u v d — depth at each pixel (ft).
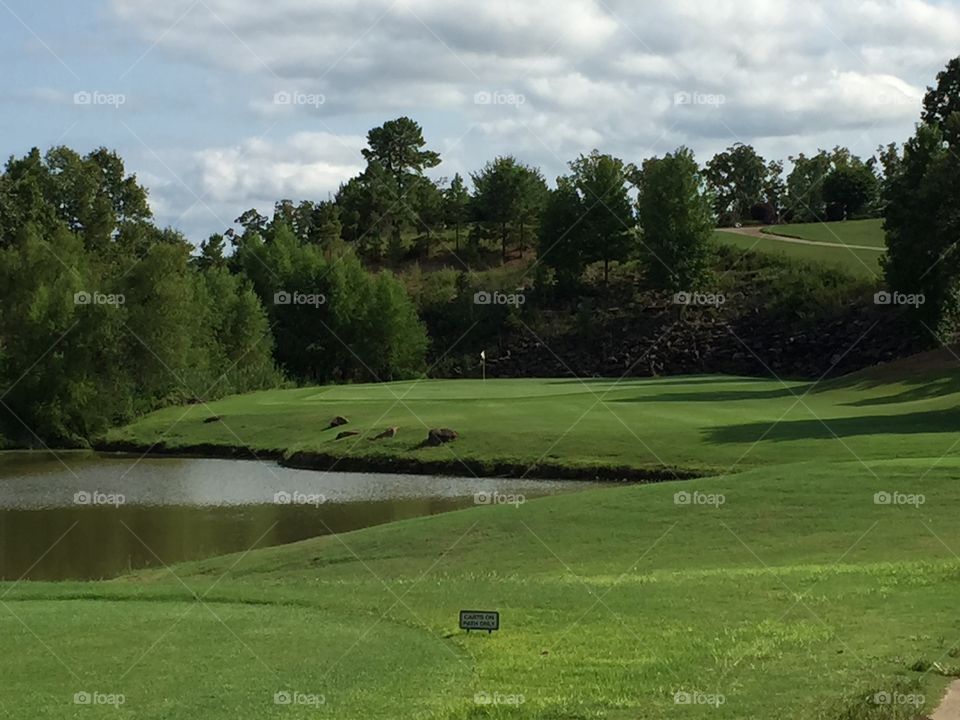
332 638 56.65
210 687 47.09
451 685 46.55
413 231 479.82
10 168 381.60
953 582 65.31
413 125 548.31
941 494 99.50
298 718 42.34
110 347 243.40
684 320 378.32
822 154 538.06
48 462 203.72
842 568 74.02
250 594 72.79
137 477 174.70
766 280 388.57
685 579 72.59
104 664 51.49
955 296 273.75
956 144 281.95
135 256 354.13
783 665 47.83
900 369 249.55
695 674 46.93
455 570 86.17
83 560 111.96
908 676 44.91
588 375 363.56
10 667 51.11
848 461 121.60
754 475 113.80
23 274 255.29
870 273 378.32
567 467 158.81
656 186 380.78
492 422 189.26
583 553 89.30
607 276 415.03
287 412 224.33
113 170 414.00
